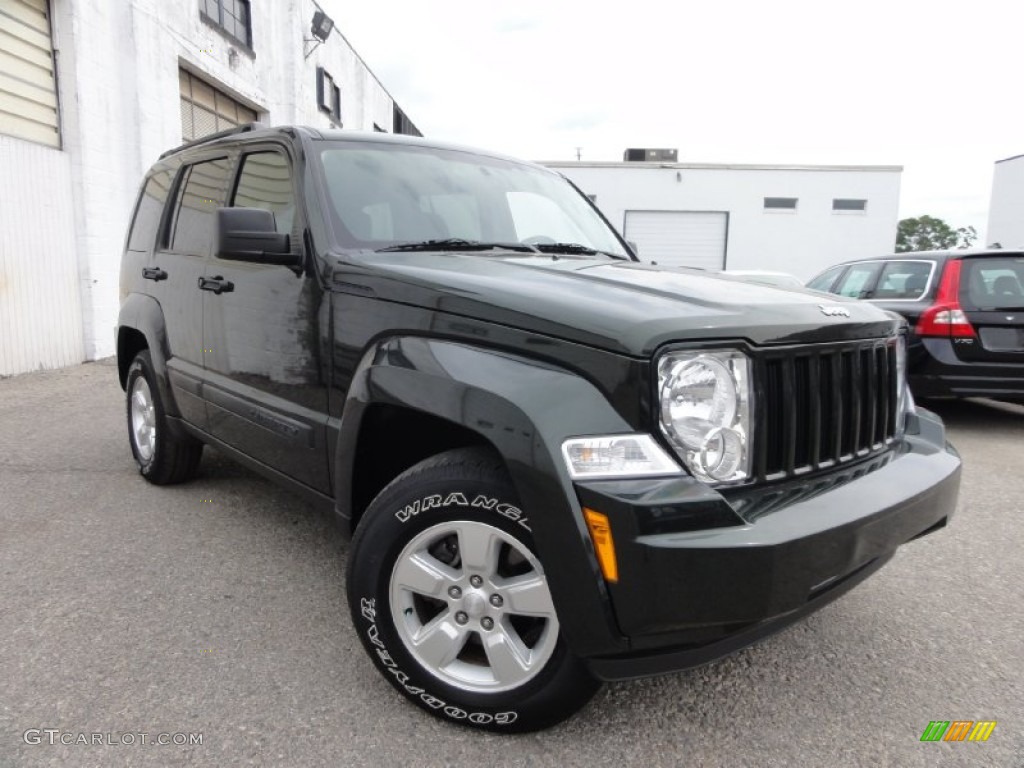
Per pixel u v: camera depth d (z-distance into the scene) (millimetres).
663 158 25734
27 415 6109
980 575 3297
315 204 2738
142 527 3619
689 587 1683
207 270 3389
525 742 2064
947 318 5801
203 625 2664
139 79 9828
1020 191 27469
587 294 2025
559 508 1753
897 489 2051
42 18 8328
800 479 2004
